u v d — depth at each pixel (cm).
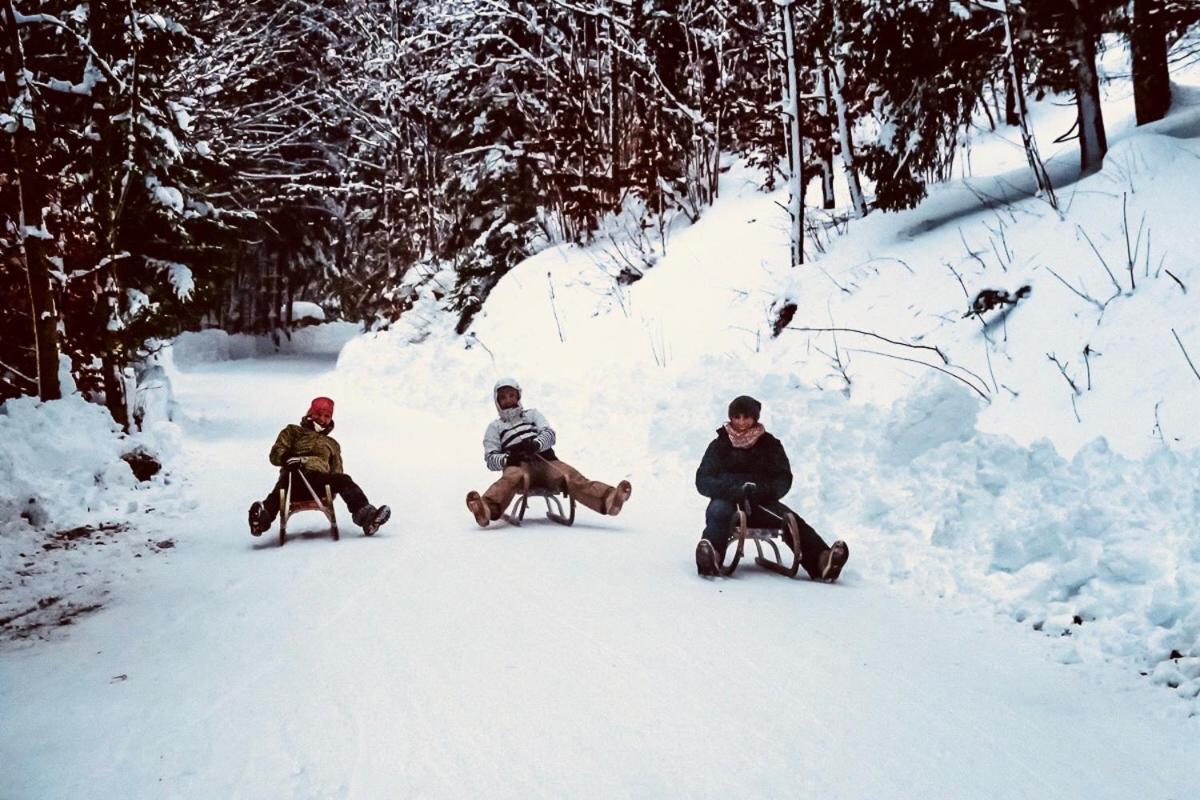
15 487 874
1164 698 439
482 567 691
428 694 452
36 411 986
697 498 919
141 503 952
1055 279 889
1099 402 748
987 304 920
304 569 696
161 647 529
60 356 1123
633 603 596
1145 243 855
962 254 1030
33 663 506
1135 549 543
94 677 483
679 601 601
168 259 1543
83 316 1194
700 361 1111
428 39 2717
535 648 514
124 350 1222
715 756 386
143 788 365
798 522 649
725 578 659
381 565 703
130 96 1295
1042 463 671
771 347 1159
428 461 1223
